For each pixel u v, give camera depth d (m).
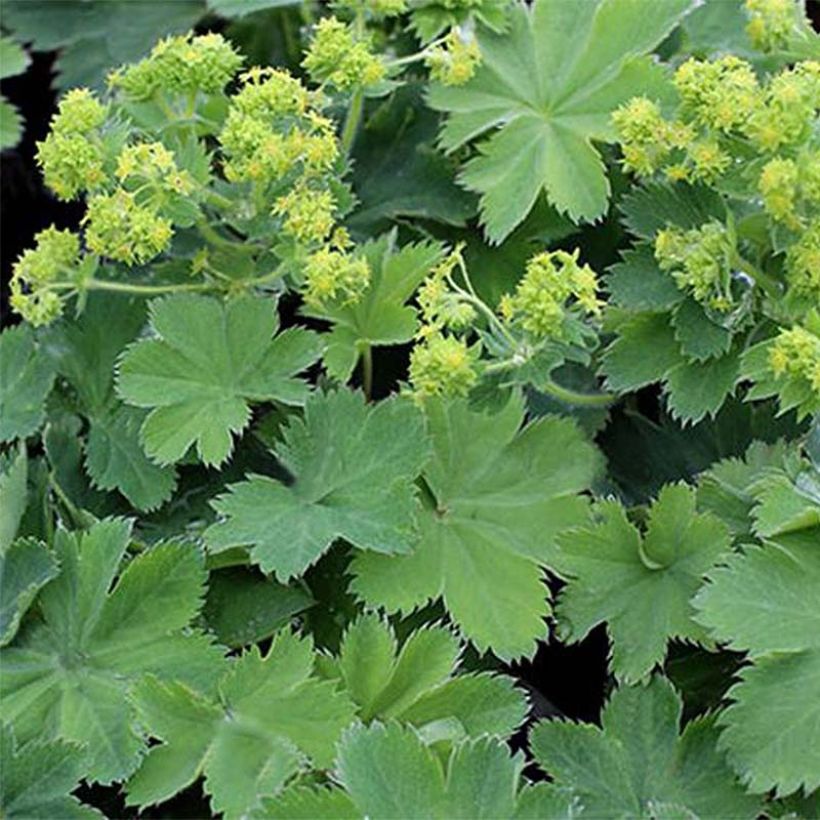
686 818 0.67
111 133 0.73
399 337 0.73
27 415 0.74
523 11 0.77
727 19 0.80
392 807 0.66
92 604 0.70
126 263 0.75
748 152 0.71
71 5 0.90
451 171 0.79
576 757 0.69
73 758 0.68
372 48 0.78
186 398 0.72
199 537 0.72
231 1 0.79
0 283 0.88
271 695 0.68
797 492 0.69
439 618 0.72
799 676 0.67
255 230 0.73
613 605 0.70
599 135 0.75
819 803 0.68
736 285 0.72
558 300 0.70
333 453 0.71
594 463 0.72
